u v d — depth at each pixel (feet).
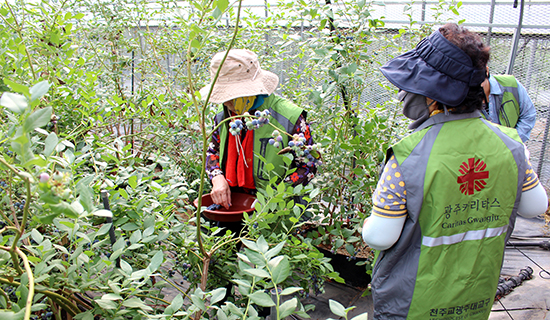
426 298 3.74
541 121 12.76
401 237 3.85
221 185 6.12
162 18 10.12
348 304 6.98
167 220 4.14
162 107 7.16
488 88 6.66
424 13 13.30
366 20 6.01
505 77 7.15
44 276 2.82
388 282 4.00
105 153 4.82
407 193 3.70
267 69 9.57
